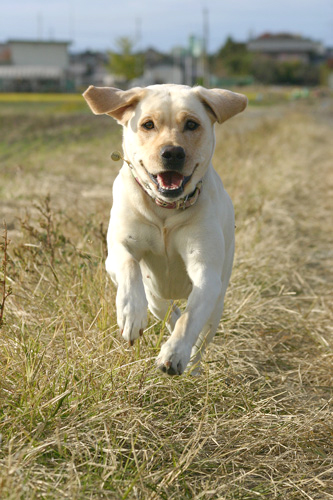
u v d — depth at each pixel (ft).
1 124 85.51
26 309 14.35
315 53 470.80
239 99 12.31
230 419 11.68
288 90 283.79
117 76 226.79
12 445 9.51
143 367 12.14
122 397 11.36
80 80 326.24
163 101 11.79
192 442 10.71
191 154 11.58
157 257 12.55
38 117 99.50
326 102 188.55
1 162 45.83
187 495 9.53
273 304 18.25
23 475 9.07
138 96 12.09
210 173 12.46
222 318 16.35
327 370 14.55
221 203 12.71
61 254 17.06
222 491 9.68
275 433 11.25
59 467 9.52
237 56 339.57
